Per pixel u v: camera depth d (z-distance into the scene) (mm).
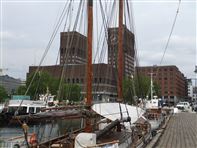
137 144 17250
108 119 17594
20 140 14641
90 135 12805
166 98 117875
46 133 24672
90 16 14648
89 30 14617
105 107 17141
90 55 14562
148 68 79438
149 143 21172
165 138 25094
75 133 17453
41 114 11656
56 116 11961
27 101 43188
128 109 19688
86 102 14414
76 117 12938
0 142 14203
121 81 23172
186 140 23875
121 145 15867
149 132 23031
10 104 43156
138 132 19828
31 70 70250
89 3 14664
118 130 19078
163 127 33344
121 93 22969
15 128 34938
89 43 14609
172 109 67625
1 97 104000
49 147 13602
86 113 13406
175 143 22297
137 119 19656
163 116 43969
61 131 24609
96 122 16703
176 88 121750
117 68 23406
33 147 12398
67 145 13703
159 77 118625
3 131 32938
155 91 96688
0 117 40969
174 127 34531
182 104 100562
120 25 23578
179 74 146000
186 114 65375
